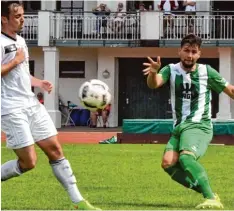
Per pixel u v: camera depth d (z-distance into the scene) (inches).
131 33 2103.8
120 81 2230.6
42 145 510.6
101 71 2199.8
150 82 549.3
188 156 534.0
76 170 880.3
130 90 2235.5
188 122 552.1
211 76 556.1
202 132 547.8
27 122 502.6
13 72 499.2
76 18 2129.7
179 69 555.2
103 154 1157.7
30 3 2250.2
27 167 509.0
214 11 2086.6
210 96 561.9
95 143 1491.1
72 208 544.7
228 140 1466.5
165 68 558.9
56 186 703.7
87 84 550.0
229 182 751.1
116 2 2197.3
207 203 529.3
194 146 537.0
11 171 514.9
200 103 554.3
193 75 553.6
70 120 2204.7
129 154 1157.7
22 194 640.4
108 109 2123.5
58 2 2236.7
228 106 2107.5
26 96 504.1
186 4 2111.2
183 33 2086.6
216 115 2139.5
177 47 2097.7
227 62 2113.7
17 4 502.3
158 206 562.6
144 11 2086.6
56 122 2111.2
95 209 514.9
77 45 2114.9
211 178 791.1
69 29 2135.8
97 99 544.7
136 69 2224.4
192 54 547.8
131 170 882.8
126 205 569.0
